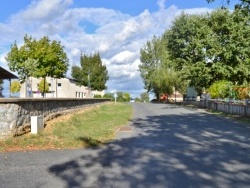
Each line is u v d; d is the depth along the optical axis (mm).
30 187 6363
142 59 76625
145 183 6633
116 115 25188
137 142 11898
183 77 37781
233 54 33031
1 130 11688
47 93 66562
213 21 37531
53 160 8742
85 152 9906
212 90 32719
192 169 7773
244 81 34344
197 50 34938
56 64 50281
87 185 6492
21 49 48594
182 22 43875
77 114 22734
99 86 74562
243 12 23938
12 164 8250
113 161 8664
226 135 13695
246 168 7859
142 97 95500
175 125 17750
